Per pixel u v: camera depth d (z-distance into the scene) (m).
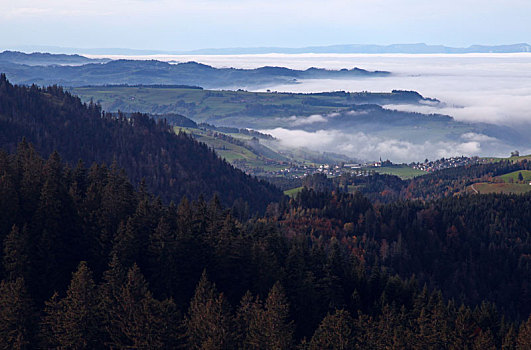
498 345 109.56
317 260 129.12
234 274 111.56
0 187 109.75
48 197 109.25
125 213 122.81
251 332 88.25
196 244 112.56
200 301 93.62
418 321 102.31
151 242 110.50
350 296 122.31
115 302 91.19
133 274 92.31
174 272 106.38
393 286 127.25
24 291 85.81
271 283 109.62
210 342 83.69
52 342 83.88
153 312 86.75
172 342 86.06
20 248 98.38
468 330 103.88
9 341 80.81
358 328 97.06
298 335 104.75
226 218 123.44
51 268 101.69
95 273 107.75
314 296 110.44
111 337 85.75
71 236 112.19
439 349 99.88
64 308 86.69
